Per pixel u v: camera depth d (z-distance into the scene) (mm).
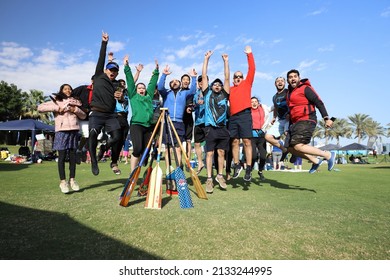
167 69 6516
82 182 6625
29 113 59156
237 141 7219
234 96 6316
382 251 2611
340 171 13219
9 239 2650
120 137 5438
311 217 3721
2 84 57656
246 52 6254
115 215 3598
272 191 5914
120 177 7840
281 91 6992
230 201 4719
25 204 4051
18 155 17000
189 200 4211
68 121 5086
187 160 5059
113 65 5473
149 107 5609
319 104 5406
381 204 4602
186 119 8055
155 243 2676
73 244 2586
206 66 6078
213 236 2904
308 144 5699
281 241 2816
